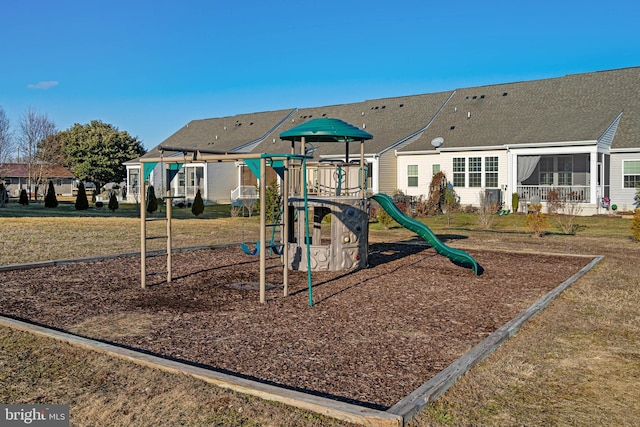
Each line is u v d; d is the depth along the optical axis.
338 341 5.85
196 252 13.24
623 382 4.61
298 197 10.85
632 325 6.41
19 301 7.74
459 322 6.67
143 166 8.84
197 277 9.81
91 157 50.62
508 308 7.42
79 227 17.91
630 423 3.85
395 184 29.83
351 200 10.81
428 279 9.75
